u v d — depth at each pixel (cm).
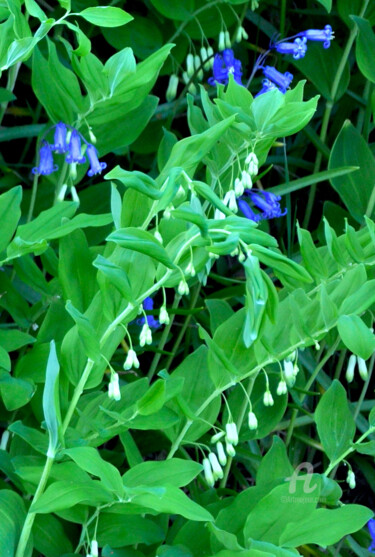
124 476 102
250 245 98
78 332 100
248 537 104
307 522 103
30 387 106
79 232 107
